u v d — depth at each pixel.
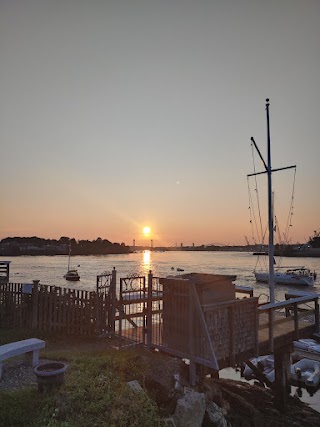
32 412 5.57
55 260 183.75
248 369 15.98
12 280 73.19
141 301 11.41
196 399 7.57
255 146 16.80
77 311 12.02
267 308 10.40
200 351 8.52
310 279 66.19
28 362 8.16
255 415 10.05
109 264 147.12
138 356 9.14
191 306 8.73
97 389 6.60
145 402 6.62
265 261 175.62
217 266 134.50
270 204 16.47
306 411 11.83
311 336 12.66
